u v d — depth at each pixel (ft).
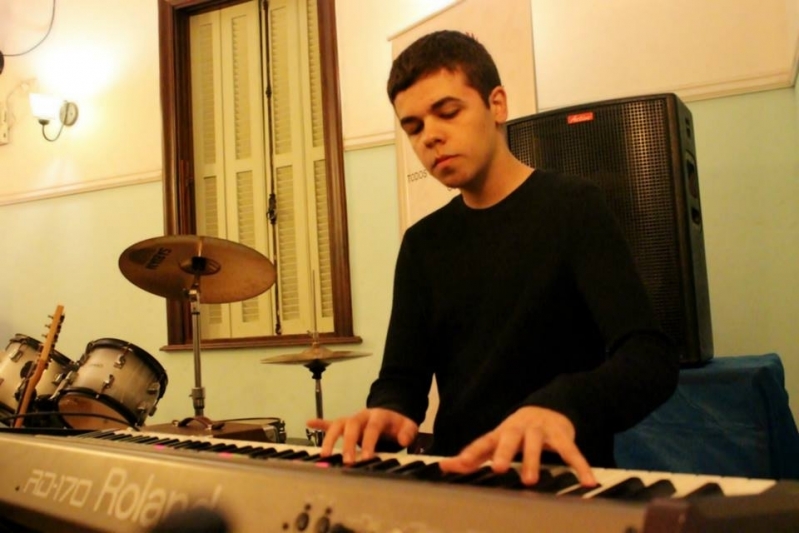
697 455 5.12
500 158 3.33
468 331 3.32
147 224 11.81
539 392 2.33
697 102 8.20
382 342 9.82
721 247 8.01
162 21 11.82
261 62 11.45
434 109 3.02
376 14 10.14
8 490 3.12
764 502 1.45
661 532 1.29
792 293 7.75
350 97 10.21
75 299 12.21
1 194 12.94
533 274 3.13
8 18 13.12
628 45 8.54
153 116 11.91
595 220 3.03
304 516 1.88
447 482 1.93
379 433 2.73
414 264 3.60
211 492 2.18
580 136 6.01
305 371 10.31
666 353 2.64
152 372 8.43
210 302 9.10
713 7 8.20
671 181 5.75
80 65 12.52
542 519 1.48
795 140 7.80
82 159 12.37
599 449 2.91
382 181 9.96
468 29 8.63
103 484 2.63
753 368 5.05
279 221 11.13
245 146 11.48
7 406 8.58
